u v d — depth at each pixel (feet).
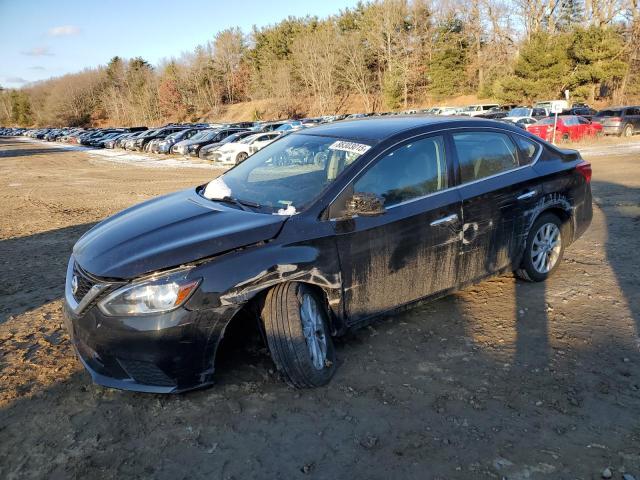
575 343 12.05
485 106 111.96
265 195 11.84
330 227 10.65
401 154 12.08
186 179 55.62
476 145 13.56
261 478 8.11
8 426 9.59
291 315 9.84
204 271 9.39
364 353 11.86
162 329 9.12
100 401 10.32
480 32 176.35
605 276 16.30
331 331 11.11
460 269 12.88
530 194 14.20
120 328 9.20
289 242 10.18
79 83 363.56
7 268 20.12
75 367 11.73
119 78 350.64
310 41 201.87
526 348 11.91
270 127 96.89
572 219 15.93
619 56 128.47
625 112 82.74
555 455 8.45
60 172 69.97
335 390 10.42
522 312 13.76
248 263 9.69
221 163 73.10
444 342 12.30
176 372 9.40
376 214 10.41
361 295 11.17
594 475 7.98
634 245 19.67
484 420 9.39
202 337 9.41
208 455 8.66
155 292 9.15
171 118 284.41
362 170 11.37
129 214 12.53
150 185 50.62
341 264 10.71
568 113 90.99
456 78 179.22
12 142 199.41
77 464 8.54
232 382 10.76
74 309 9.86
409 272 11.84
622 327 12.74
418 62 182.70
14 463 8.60
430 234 12.01
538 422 9.30
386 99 184.96
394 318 13.64
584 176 16.25
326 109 200.64
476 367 11.18
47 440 9.17
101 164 83.25
